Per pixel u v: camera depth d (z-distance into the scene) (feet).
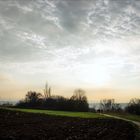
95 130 95.04
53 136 75.61
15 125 99.30
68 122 126.82
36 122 117.91
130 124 130.41
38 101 391.24
